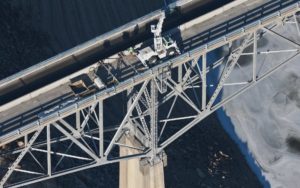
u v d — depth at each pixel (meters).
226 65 101.56
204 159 136.50
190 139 138.25
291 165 144.00
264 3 106.00
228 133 147.00
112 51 102.88
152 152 102.25
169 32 102.81
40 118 92.75
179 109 141.88
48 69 102.12
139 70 98.44
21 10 143.38
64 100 98.00
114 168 124.88
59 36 146.50
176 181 128.12
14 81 101.31
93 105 95.31
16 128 95.75
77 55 103.25
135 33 104.75
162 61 98.62
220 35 102.50
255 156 144.62
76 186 116.00
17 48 136.38
